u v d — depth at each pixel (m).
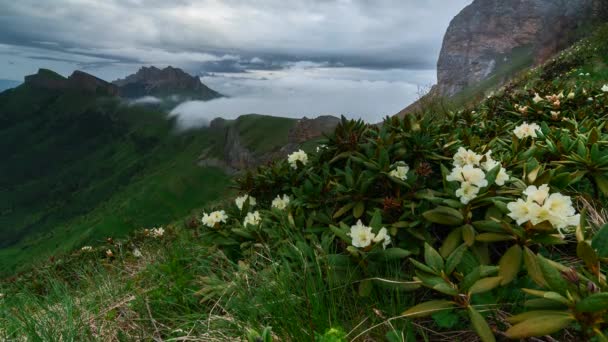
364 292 2.44
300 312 2.55
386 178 3.28
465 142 4.27
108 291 3.97
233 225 3.82
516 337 1.72
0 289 5.39
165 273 3.69
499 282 2.10
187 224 6.15
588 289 1.74
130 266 5.13
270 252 3.32
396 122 4.18
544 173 2.85
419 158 3.62
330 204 3.57
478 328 1.90
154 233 7.38
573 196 3.43
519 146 3.91
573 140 3.91
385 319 2.41
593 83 13.94
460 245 2.41
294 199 3.89
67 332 3.01
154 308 3.32
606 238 1.99
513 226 2.36
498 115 7.02
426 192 3.00
